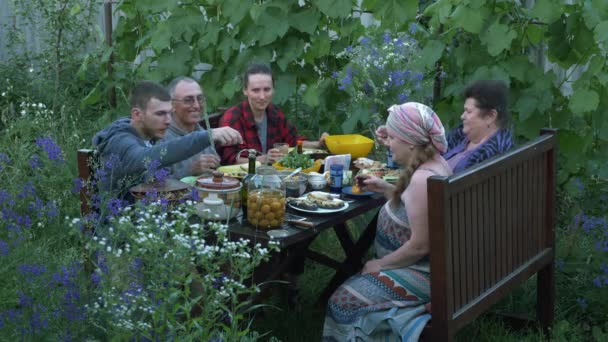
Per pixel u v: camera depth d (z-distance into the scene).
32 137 6.00
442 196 3.12
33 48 8.69
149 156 3.57
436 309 3.25
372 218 4.73
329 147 4.65
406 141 3.46
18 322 2.83
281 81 6.00
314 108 6.38
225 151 4.70
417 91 5.14
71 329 2.81
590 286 4.28
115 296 2.72
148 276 2.81
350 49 5.27
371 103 5.16
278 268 3.68
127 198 3.65
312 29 5.84
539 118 5.39
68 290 2.86
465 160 3.98
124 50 6.73
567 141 5.39
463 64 5.46
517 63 5.34
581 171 5.41
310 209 3.55
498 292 3.67
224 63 6.16
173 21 6.09
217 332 2.94
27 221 3.26
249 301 2.92
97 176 3.47
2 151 5.30
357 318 3.38
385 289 3.42
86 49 8.20
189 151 3.61
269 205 3.31
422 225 3.33
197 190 3.44
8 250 3.11
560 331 4.04
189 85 4.45
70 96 7.56
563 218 5.34
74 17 7.80
